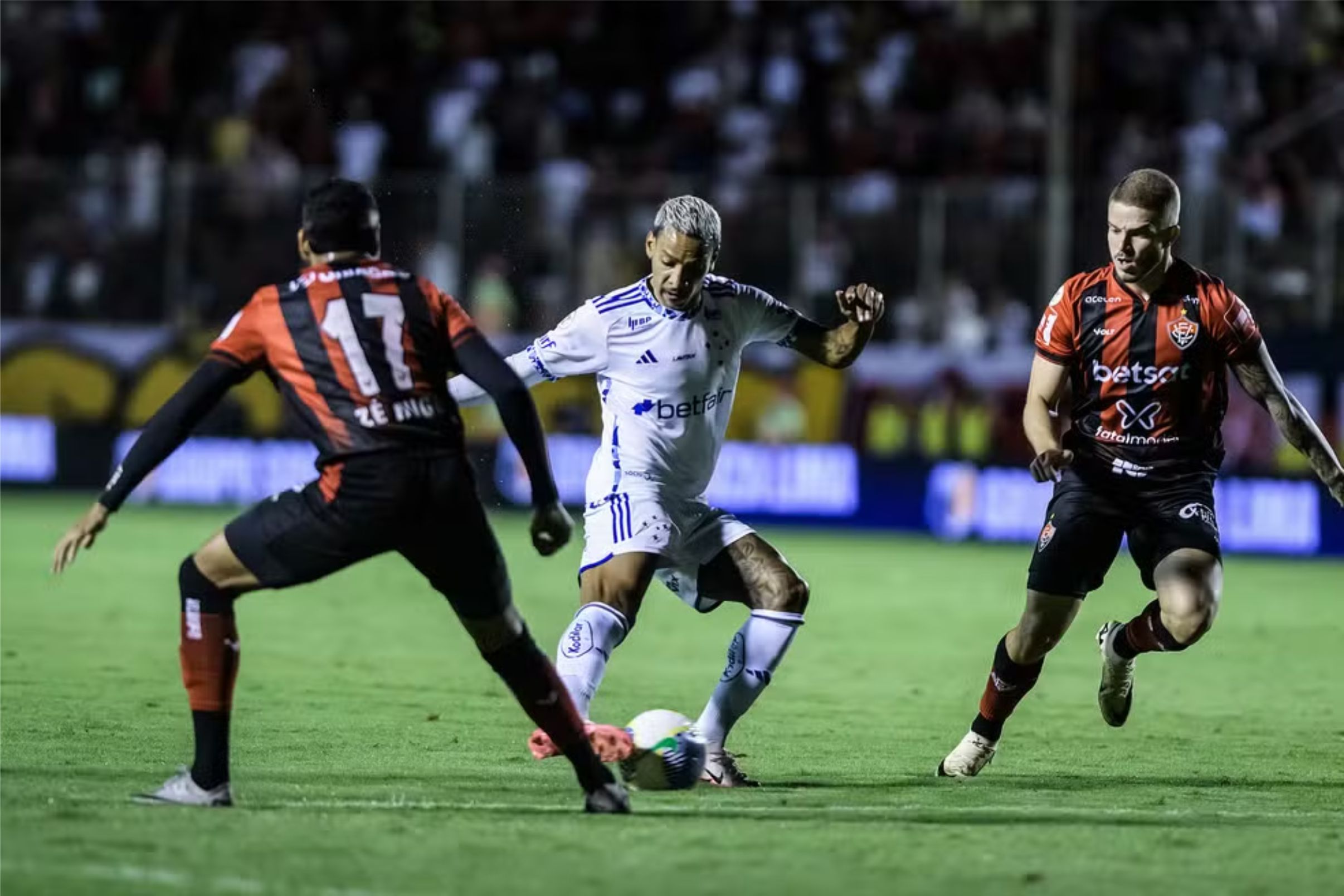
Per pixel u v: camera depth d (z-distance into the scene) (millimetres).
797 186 67188
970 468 66750
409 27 84125
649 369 22703
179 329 70000
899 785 23609
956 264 66938
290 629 40688
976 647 40750
